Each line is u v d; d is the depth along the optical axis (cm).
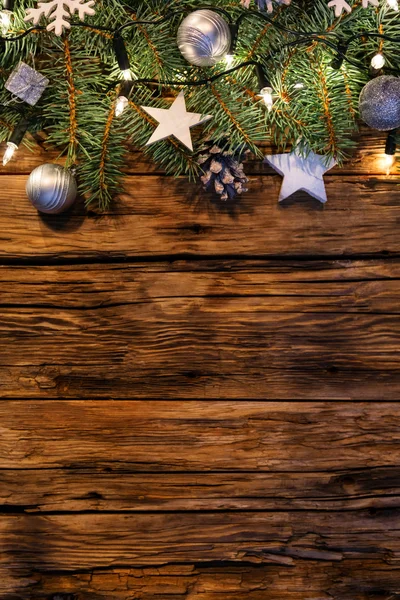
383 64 76
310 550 85
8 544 84
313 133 80
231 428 85
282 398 85
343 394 85
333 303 85
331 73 79
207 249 85
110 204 85
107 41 78
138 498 85
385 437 85
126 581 84
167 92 84
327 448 85
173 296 85
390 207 85
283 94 79
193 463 85
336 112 79
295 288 85
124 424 85
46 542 84
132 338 85
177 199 85
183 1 78
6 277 85
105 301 85
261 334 85
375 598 84
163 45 78
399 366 85
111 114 80
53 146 82
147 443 85
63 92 79
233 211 85
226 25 73
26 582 84
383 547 85
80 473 85
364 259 85
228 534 85
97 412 85
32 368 85
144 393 85
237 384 85
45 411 85
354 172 85
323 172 83
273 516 85
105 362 85
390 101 74
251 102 81
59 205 79
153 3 79
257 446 85
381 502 85
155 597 84
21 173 85
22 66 76
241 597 84
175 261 85
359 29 79
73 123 79
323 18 77
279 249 85
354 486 85
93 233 85
